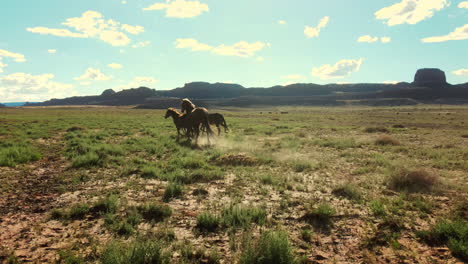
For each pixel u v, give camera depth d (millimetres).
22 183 7879
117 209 5980
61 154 12250
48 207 6121
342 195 7168
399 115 63688
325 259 4055
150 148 13742
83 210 5723
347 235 4867
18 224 5195
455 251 4180
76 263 3838
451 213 5723
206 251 4246
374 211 5887
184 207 6227
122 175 8961
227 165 10688
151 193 7215
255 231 4953
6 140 15406
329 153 13836
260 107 178750
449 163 11047
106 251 3871
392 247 4414
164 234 4777
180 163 10445
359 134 23562
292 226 5246
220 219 5348
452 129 28766
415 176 7906
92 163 10266
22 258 3951
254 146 15328
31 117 44188
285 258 3791
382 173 9523
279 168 10367
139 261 3744
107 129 24703
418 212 5887
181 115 17172
